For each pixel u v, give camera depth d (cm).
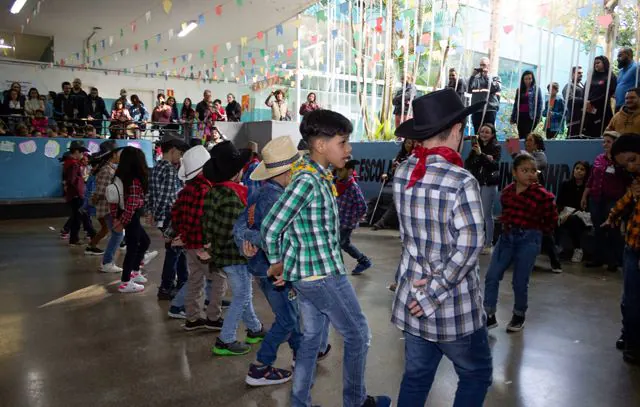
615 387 288
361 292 486
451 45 944
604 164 563
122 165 473
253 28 1516
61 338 370
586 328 384
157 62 1714
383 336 368
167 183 464
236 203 318
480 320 181
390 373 307
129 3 1291
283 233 218
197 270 374
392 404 269
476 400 185
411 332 183
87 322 406
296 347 295
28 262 633
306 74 1260
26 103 1186
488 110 813
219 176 319
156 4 1294
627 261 316
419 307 172
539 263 609
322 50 1316
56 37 1666
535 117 756
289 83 1406
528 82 756
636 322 317
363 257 555
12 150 1058
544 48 987
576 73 719
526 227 355
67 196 753
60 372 312
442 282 169
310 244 214
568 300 457
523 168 347
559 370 310
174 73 1906
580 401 272
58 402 274
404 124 192
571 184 638
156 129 1269
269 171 256
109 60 1795
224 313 419
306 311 227
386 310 430
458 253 166
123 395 281
